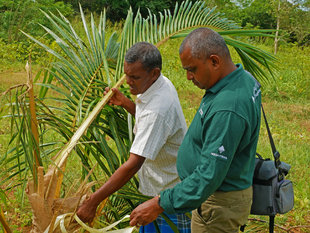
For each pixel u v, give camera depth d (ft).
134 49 7.13
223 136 5.91
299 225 12.63
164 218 7.56
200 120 6.46
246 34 10.18
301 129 23.26
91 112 8.13
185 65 6.31
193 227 7.41
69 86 8.74
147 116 7.22
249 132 6.17
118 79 9.09
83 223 6.61
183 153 6.98
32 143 6.90
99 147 8.57
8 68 28.22
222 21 11.57
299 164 16.81
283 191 7.26
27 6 36.32
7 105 7.28
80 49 9.41
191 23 11.19
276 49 47.37
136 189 8.11
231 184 6.72
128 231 6.50
